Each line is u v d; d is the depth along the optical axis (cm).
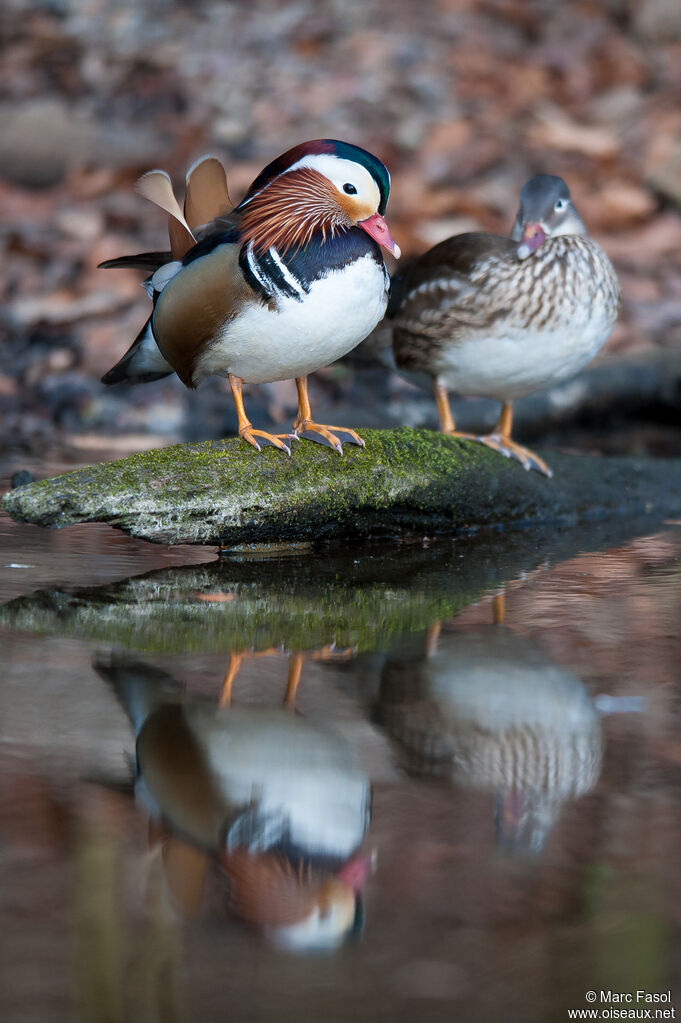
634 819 380
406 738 445
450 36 1988
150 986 293
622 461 942
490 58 1936
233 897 337
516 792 398
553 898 334
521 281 822
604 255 853
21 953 306
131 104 1866
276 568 718
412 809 389
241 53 1967
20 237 1528
